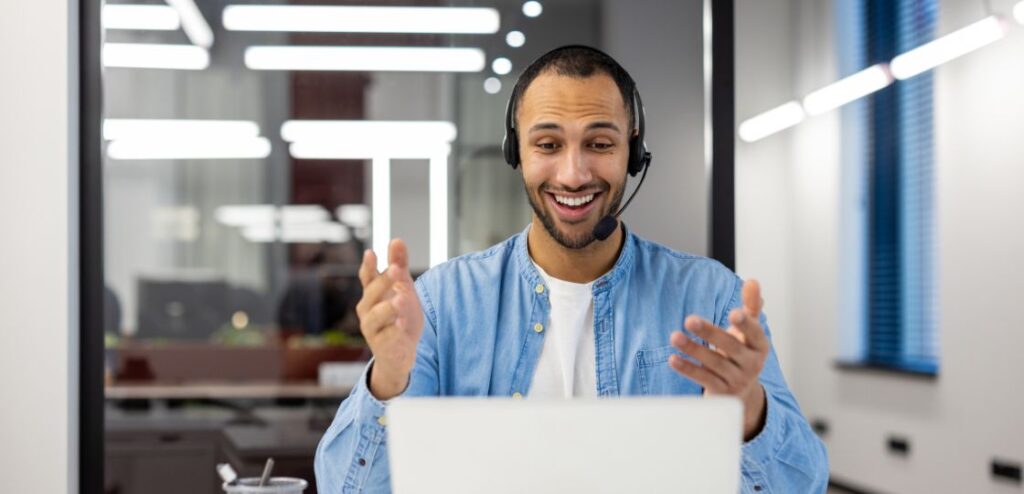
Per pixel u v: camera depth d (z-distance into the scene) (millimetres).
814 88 7238
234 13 3984
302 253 5059
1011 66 5094
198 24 4047
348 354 4844
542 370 1710
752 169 7703
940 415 5770
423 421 1080
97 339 2691
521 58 3529
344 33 3777
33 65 2607
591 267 1715
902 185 6500
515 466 1079
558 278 1734
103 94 2703
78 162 2682
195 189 6844
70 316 2619
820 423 7328
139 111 4301
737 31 7465
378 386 1367
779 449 1406
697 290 1764
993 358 5281
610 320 1724
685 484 1085
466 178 3740
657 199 2789
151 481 4266
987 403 5328
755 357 1229
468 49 3596
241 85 4219
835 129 7125
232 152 4387
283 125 4312
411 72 3697
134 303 5652
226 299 5570
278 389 4508
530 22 3445
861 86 5555
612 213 1629
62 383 2596
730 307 1744
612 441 1077
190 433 4336
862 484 6715
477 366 1726
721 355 1243
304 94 4145
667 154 2811
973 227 5426
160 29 4066
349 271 5035
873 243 6820
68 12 2621
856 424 6809
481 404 1080
